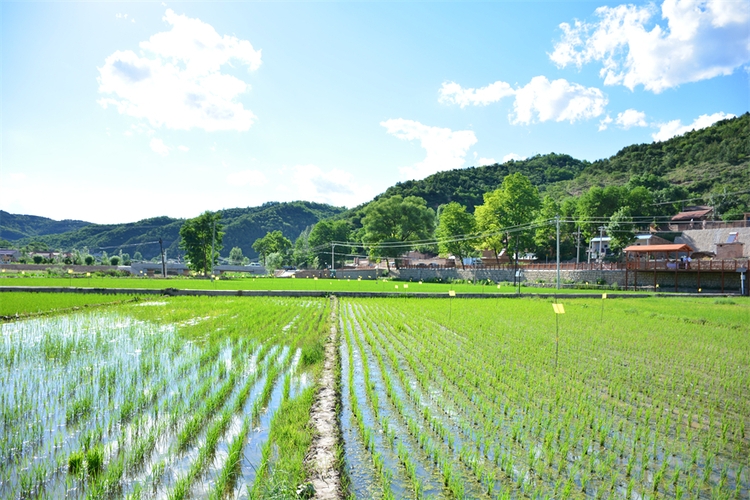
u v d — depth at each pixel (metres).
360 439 8.77
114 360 14.71
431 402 10.94
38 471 7.08
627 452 8.43
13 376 12.82
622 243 73.88
